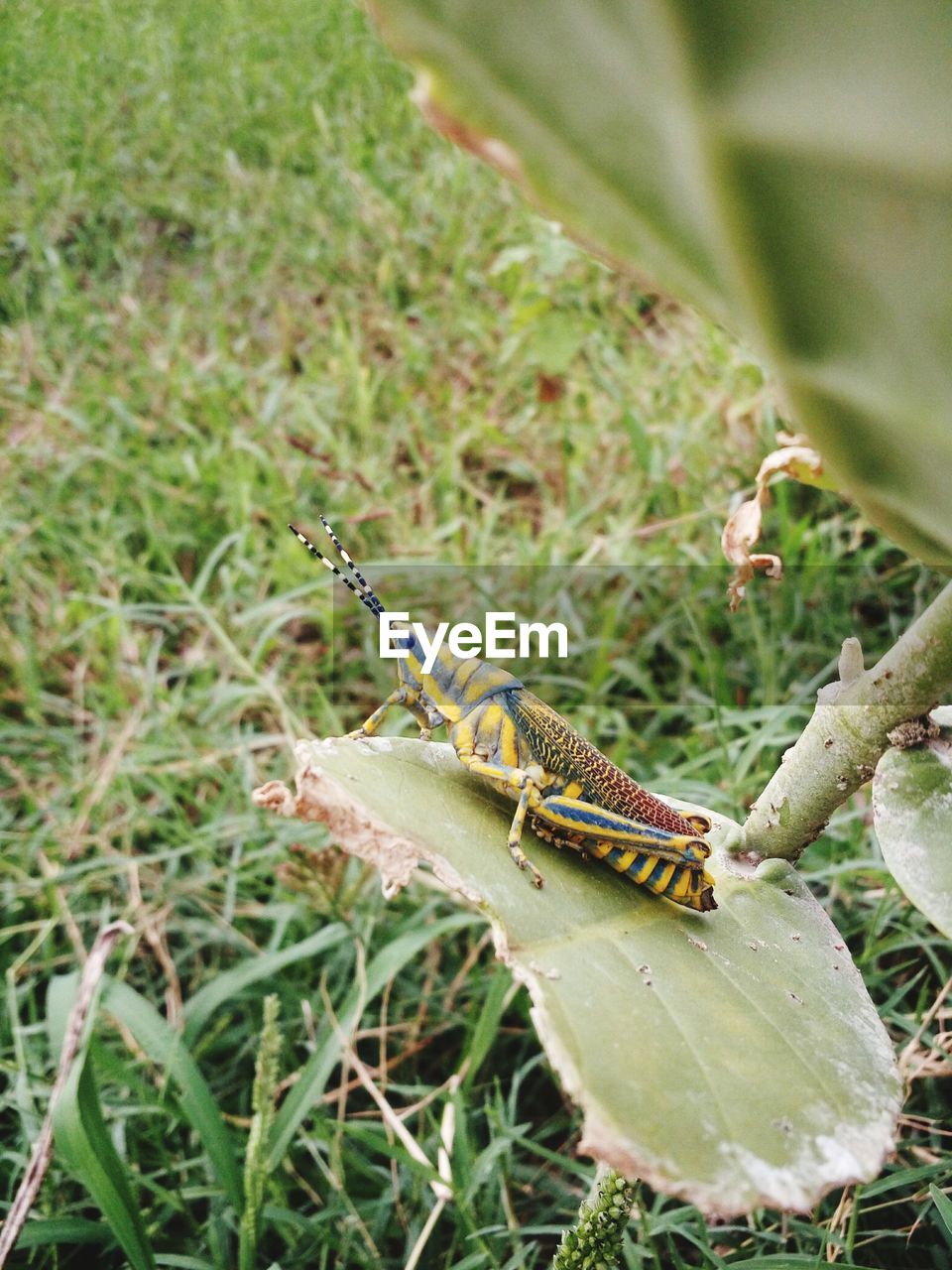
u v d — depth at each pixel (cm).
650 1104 8
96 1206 20
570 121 5
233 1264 19
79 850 27
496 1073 23
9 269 49
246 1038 23
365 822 10
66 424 40
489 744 12
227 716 31
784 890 12
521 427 40
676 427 38
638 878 11
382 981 21
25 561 36
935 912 9
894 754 10
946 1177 18
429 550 35
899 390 5
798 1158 8
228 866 26
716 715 25
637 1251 17
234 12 68
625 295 46
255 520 37
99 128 56
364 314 46
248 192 52
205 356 45
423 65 5
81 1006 17
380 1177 20
